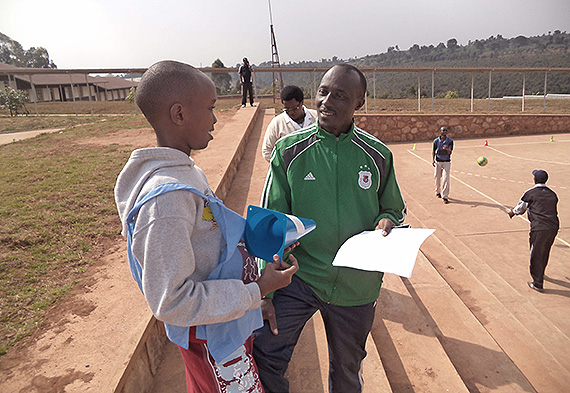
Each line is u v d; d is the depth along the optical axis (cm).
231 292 116
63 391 180
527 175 1161
